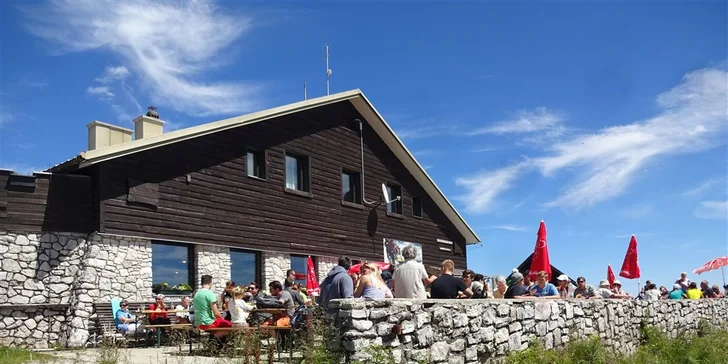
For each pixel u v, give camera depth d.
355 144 22.86
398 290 9.32
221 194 17.23
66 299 13.73
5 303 13.08
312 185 20.56
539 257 14.30
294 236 19.52
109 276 14.16
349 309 7.20
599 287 16.97
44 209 13.74
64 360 9.27
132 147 14.58
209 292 10.52
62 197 13.98
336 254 21.12
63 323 13.66
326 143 21.44
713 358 14.12
